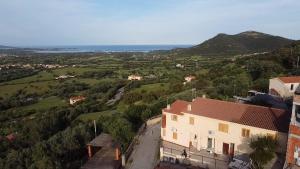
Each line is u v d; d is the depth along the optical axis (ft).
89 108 324.60
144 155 142.41
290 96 199.72
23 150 155.02
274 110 129.08
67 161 148.36
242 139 125.49
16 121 302.86
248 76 294.25
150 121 197.57
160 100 255.50
